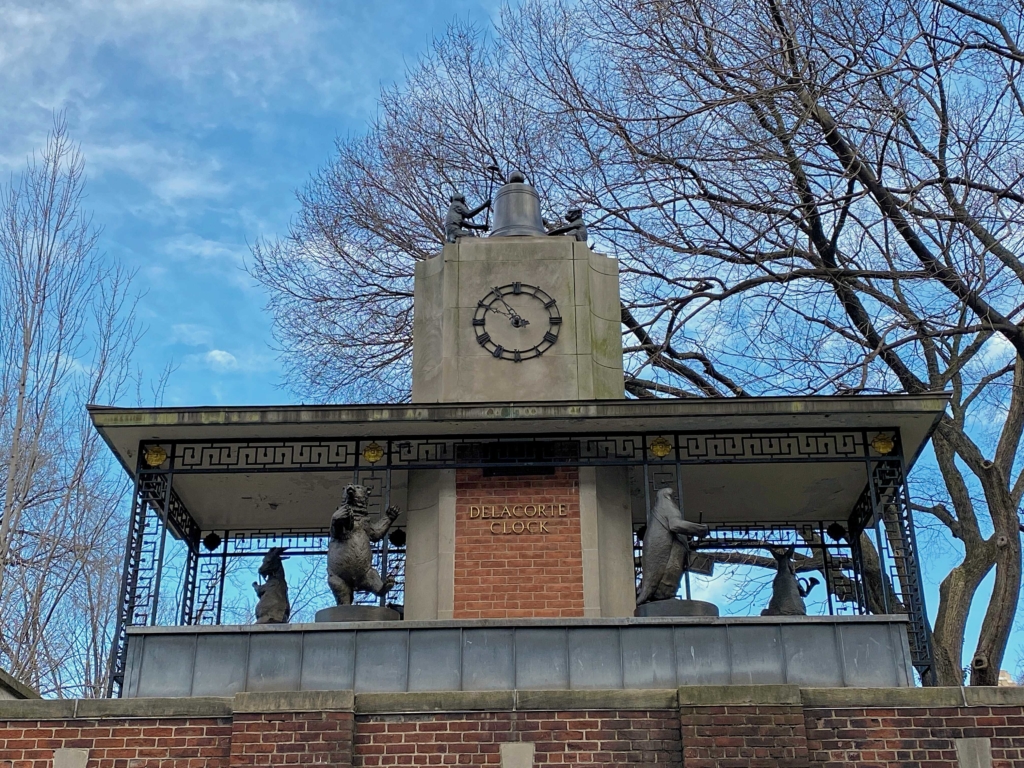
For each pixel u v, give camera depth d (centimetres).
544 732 1258
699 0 2183
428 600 1504
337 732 1246
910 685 1330
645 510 1631
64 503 2177
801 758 1225
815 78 1998
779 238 2253
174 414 1499
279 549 1617
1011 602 1961
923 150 1988
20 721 1282
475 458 1566
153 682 1348
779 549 1783
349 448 1577
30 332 2170
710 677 1335
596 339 1667
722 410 1490
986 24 2077
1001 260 2034
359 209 2705
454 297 1670
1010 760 1242
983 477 2053
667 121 2239
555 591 1491
